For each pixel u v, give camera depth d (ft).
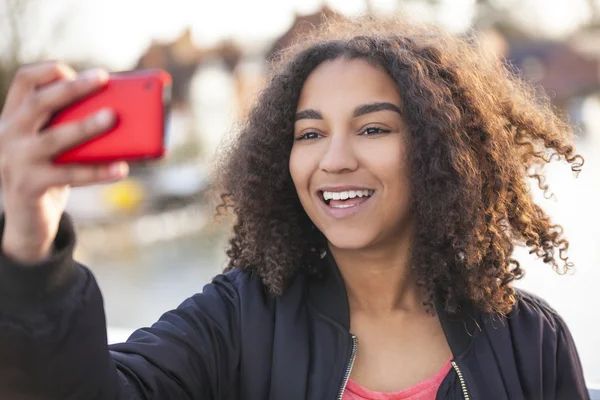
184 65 48.34
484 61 5.21
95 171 2.43
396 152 4.20
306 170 4.25
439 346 4.45
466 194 4.42
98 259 29.01
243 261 4.79
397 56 4.30
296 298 4.47
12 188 2.41
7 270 2.51
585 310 14.94
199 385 4.01
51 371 2.70
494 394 4.20
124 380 3.40
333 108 4.22
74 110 2.48
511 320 4.54
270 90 4.68
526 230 4.98
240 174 4.85
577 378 4.57
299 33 5.65
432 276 4.44
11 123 2.39
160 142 2.46
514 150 5.00
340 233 4.21
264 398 4.21
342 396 4.17
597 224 23.07
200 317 4.26
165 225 36.14
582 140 41.83
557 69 50.03
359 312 4.51
